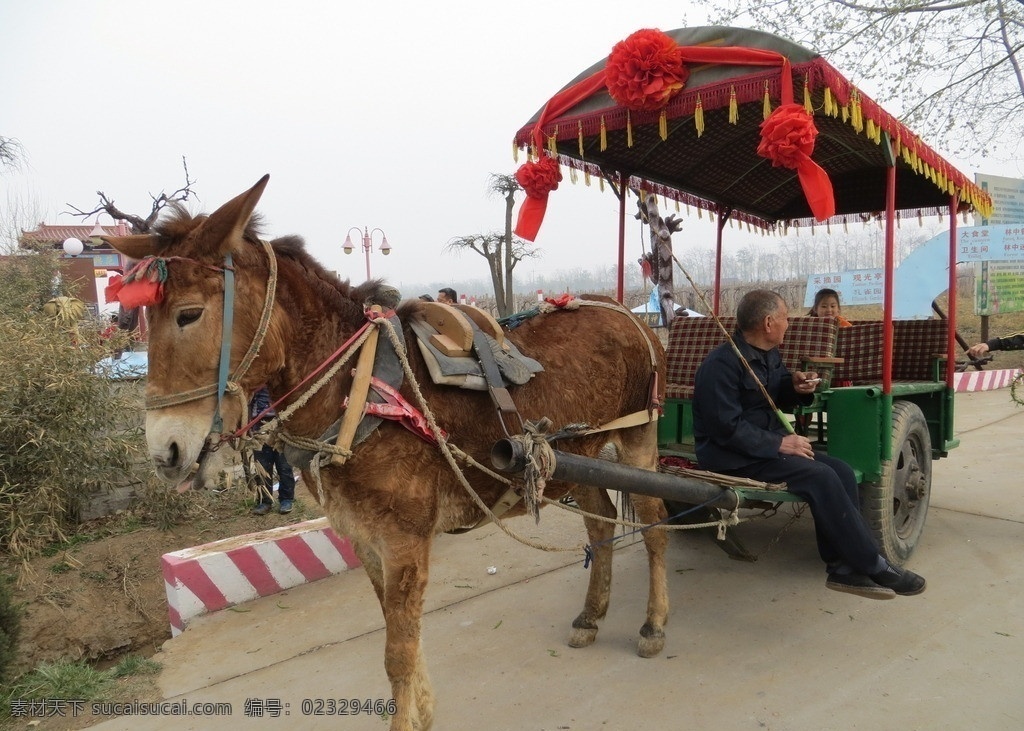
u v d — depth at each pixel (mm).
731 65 3248
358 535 2410
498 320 3354
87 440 4844
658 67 3324
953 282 4793
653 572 3549
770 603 3973
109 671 3504
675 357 4957
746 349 3619
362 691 3213
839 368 5320
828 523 3252
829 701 2943
